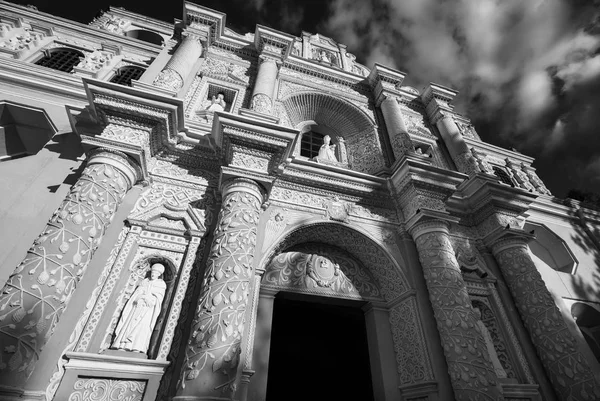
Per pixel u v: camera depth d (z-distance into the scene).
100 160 4.44
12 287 3.18
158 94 5.05
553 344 5.66
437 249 5.82
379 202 6.89
